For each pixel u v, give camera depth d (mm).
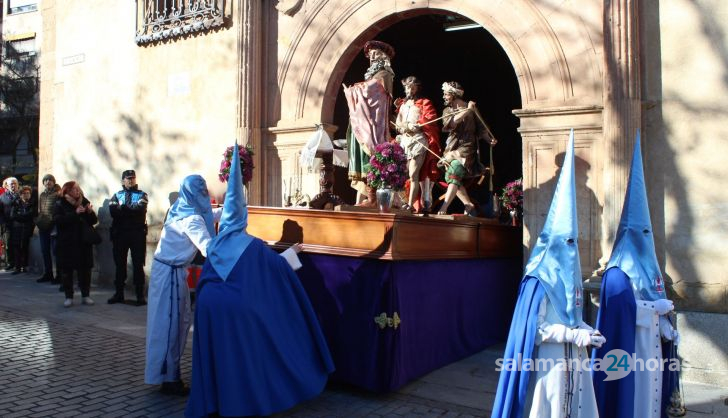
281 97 8227
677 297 5480
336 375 4941
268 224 5426
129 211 8539
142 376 5207
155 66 9523
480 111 11852
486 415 4359
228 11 8672
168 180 9312
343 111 8867
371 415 4348
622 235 3824
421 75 11117
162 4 9594
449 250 5570
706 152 5461
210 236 4812
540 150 6203
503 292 6832
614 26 5688
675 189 5562
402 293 4801
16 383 4910
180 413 4316
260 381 4027
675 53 5625
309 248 5066
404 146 6266
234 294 4086
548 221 3350
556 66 6180
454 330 5758
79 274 8516
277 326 4223
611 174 5629
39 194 11352
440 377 5262
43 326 7066
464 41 10477
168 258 4832
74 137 10727
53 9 11234
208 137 8867
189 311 4957
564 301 3160
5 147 22203
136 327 7102
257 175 8219
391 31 9680
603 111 5805
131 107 9844
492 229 6523
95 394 4699
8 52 20719
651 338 3652
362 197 6328
